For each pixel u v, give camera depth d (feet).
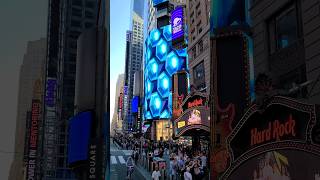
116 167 128.98
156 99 496.23
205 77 207.51
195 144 112.37
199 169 64.64
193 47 234.38
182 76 238.89
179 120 104.32
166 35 505.66
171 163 83.30
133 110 636.89
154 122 483.51
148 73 535.60
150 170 106.42
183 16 336.29
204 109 94.53
